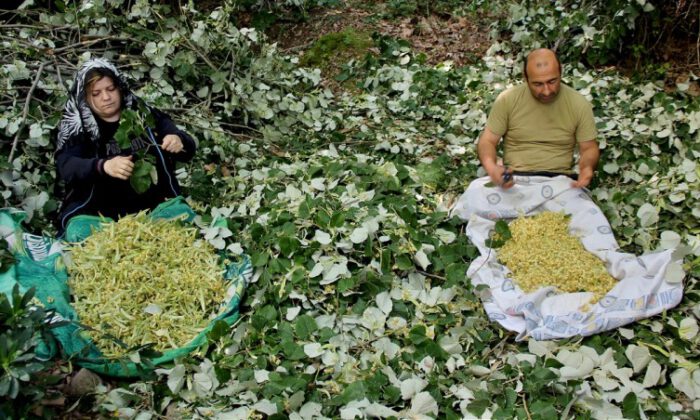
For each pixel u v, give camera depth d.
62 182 4.14
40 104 4.43
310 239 3.66
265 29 6.57
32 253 3.41
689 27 5.82
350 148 4.92
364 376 2.95
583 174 3.82
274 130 5.09
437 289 3.38
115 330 3.11
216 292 3.40
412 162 4.73
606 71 5.81
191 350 3.12
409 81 5.62
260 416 2.79
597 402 2.74
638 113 5.04
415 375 2.97
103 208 3.74
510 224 3.79
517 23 6.30
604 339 3.12
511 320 3.21
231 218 3.96
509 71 5.87
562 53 6.00
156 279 3.31
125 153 3.75
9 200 3.88
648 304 3.15
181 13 5.34
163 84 4.82
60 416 2.78
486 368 2.93
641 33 5.84
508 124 3.90
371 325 3.19
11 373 2.38
